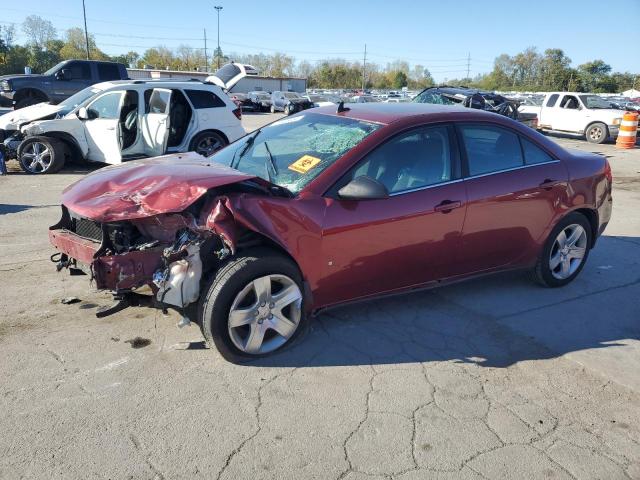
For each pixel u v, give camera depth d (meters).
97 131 9.94
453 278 4.29
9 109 21.42
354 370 3.44
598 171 4.96
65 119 9.87
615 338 4.03
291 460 2.62
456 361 3.62
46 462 2.53
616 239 6.75
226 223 3.21
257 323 3.40
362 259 3.69
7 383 3.12
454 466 2.64
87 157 10.23
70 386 3.12
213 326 3.23
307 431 2.84
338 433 2.84
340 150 3.78
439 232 3.96
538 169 4.52
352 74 105.25
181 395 3.09
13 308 4.05
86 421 2.83
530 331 4.09
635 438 2.92
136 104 10.18
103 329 3.79
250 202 3.30
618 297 4.82
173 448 2.66
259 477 2.51
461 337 3.95
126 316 4.00
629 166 13.56
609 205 5.15
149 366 3.36
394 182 3.80
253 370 3.38
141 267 3.23
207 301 3.23
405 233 3.80
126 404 2.98
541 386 3.37
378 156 3.76
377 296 3.96
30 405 2.93
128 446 2.66
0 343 3.55
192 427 2.82
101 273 3.19
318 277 3.58
